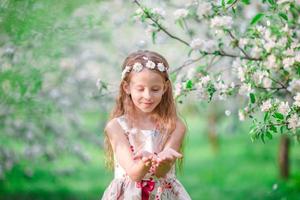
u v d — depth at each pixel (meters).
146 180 3.37
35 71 5.80
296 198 8.24
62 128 9.30
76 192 11.73
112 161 3.59
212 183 13.00
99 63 9.06
